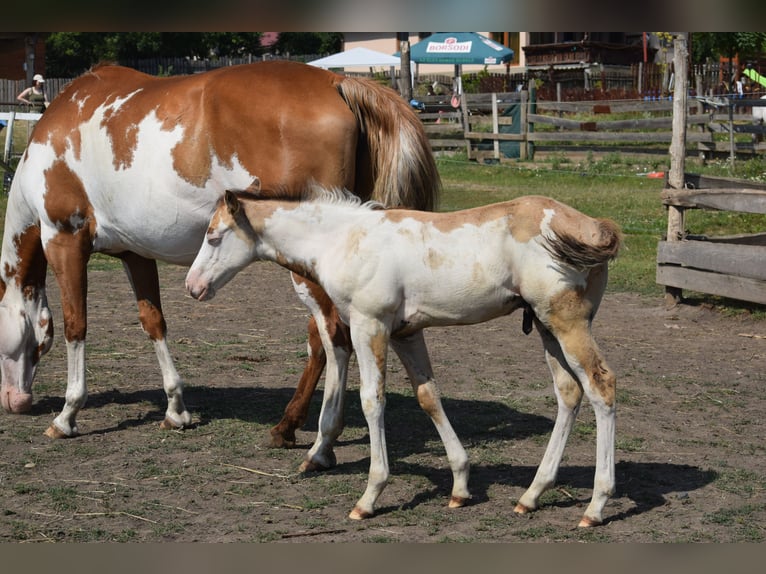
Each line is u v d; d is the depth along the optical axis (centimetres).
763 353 799
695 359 780
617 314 955
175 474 519
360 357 446
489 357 787
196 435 592
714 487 489
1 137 2123
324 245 455
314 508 469
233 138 532
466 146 2275
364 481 508
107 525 448
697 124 2062
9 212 625
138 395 683
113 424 617
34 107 1830
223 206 470
